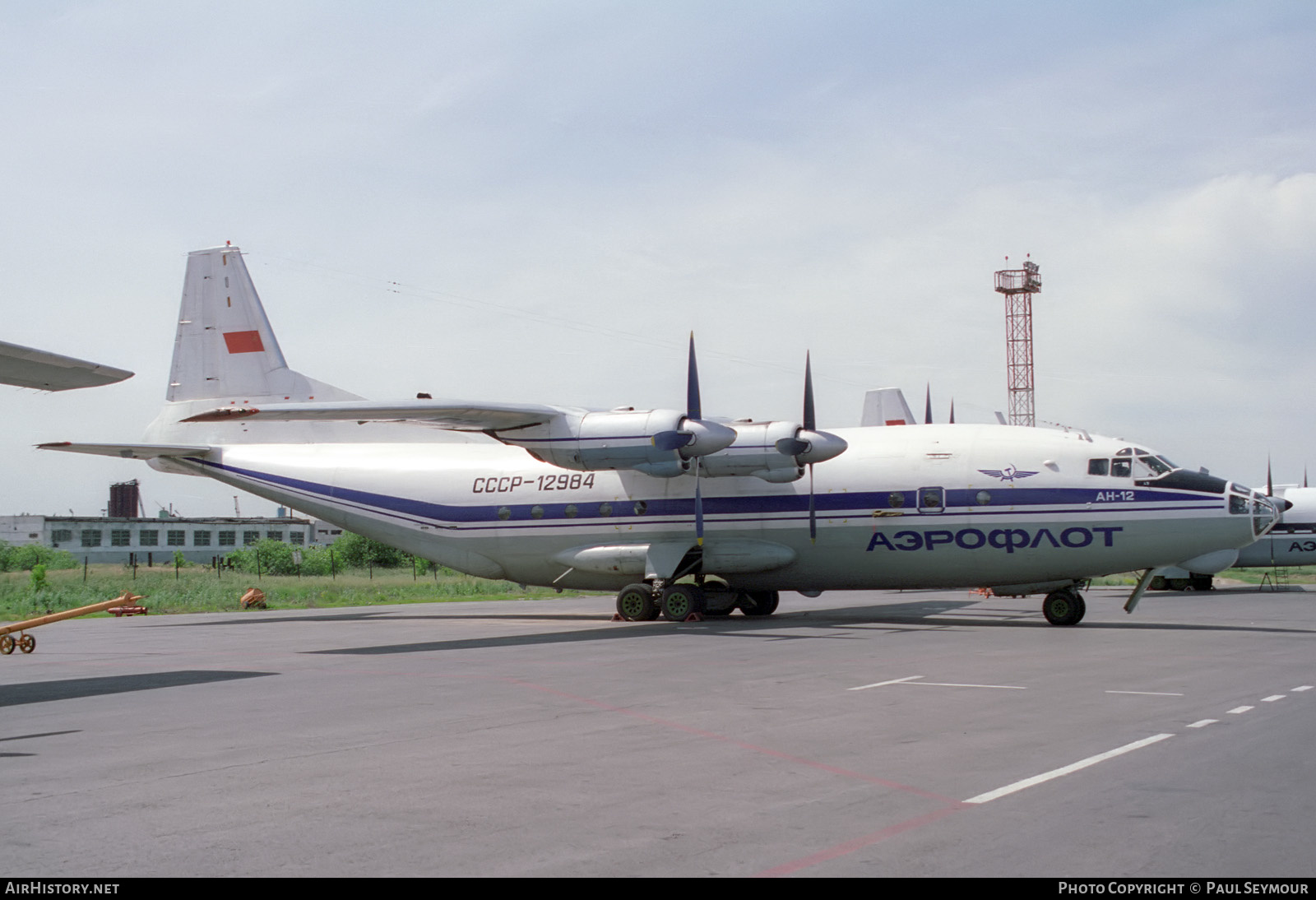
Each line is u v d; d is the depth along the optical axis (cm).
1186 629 1844
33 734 862
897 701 996
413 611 2789
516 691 1098
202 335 2652
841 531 2073
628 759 739
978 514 1983
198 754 770
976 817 575
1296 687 1073
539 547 2312
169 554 7944
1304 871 480
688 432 1950
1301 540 3681
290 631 2064
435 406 1906
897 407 3622
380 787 659
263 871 492
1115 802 602
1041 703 977
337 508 2498
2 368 931
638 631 1881
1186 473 1905
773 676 1190
